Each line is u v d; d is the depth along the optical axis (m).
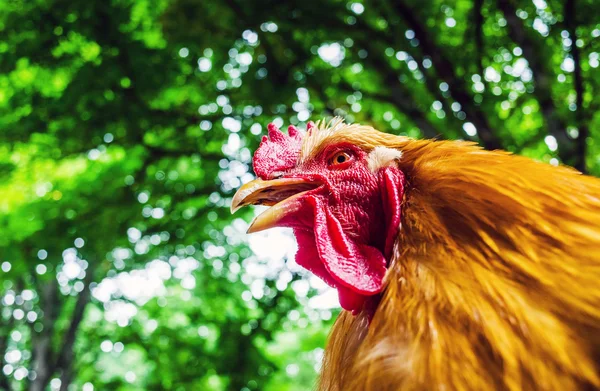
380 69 1.04
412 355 0.22
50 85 1.16
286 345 2.55
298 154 0.30
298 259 0.29
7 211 1.39
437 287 0.22
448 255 0.23
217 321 1.52
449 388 0.21
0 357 2.32
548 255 0.22
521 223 0.22
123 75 1.05
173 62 1.08
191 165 1.31
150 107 1.12
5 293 2.34
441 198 0.24
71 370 2.17
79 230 1.27
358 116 1.10
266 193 0.30
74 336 2.17
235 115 1.16
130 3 1.06
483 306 0.22
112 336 2.09
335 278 0.26
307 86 1.05
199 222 1.34
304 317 1.49
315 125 0.31
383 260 0.26
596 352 0.21
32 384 2.11
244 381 1.29
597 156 1.11
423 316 0.22
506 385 0.21
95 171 1.38
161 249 1.45
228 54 1.08
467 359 0.21
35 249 1.42
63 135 1.11
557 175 0.24
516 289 0.22
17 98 1.10
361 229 0.27
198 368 1.47
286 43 1.01
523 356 0.21
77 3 1.00
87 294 2.19
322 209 0.28
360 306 0.27
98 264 2.04
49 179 1.38
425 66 0.99
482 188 0.23
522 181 0.23
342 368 0.27
